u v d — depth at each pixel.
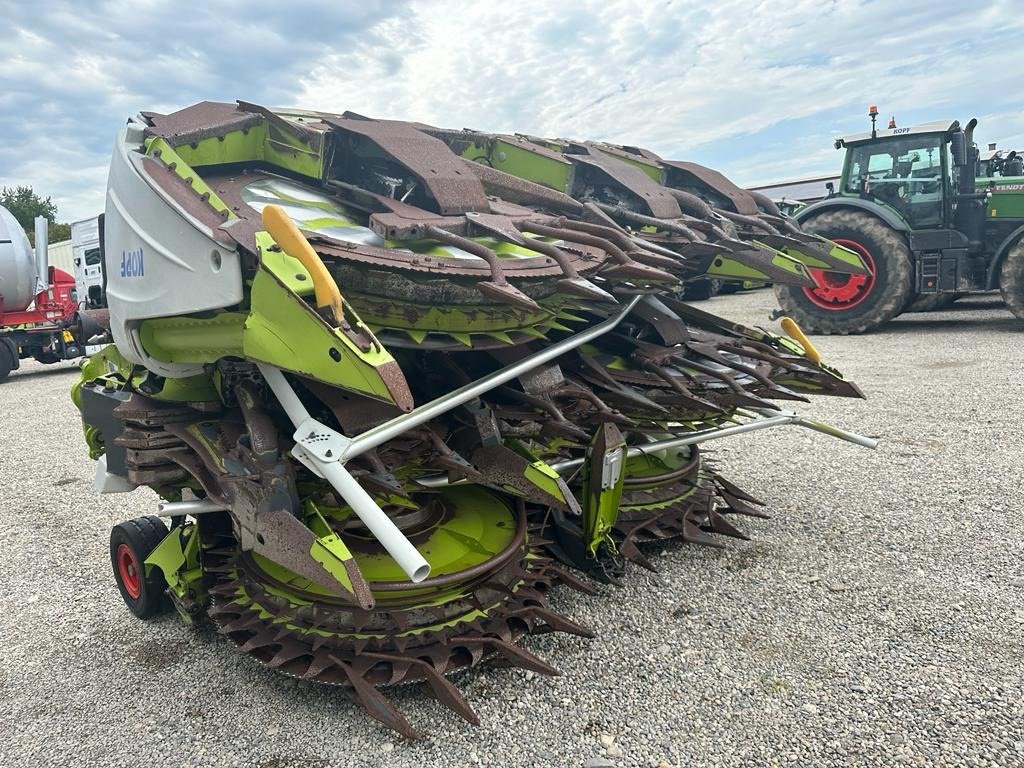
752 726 2.45
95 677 3.02
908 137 10.09
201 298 2.64
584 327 3.88
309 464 2.44
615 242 3.39
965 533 3.89
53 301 13.66
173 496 3.42
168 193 2.73
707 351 3.79
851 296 10.50
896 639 2.93
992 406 6.34
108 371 4.03
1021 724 2.38
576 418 3.38
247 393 2.85
